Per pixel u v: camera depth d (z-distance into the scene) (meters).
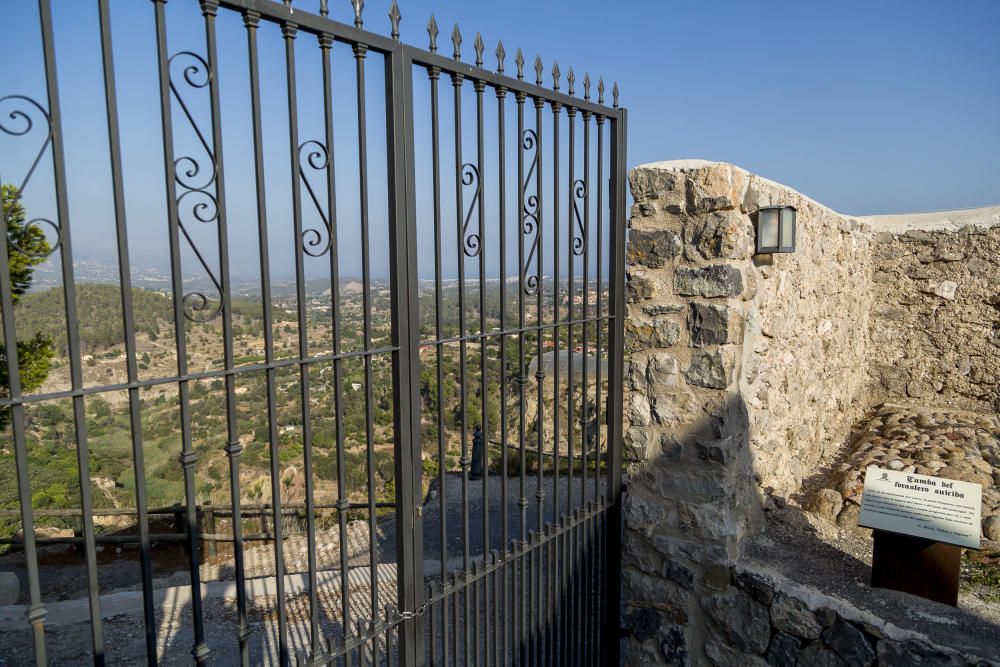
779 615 3.02
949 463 4.30
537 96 2.55
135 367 1.48
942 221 5.86
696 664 3.29
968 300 5.74
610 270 3.25
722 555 3.17
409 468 2.20
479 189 2.33
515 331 2.51
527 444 7.32
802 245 4.07
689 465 3.22
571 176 2.76
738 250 3.08
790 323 3.98
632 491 3.42
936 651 2.63
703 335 3.14
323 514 6.72
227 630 4.30
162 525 6.25
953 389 5.85
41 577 5.45
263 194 1.69
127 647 4.06
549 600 2.89
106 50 1.40
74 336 1.39
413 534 2.24
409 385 2.17
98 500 5.40
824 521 3.79
